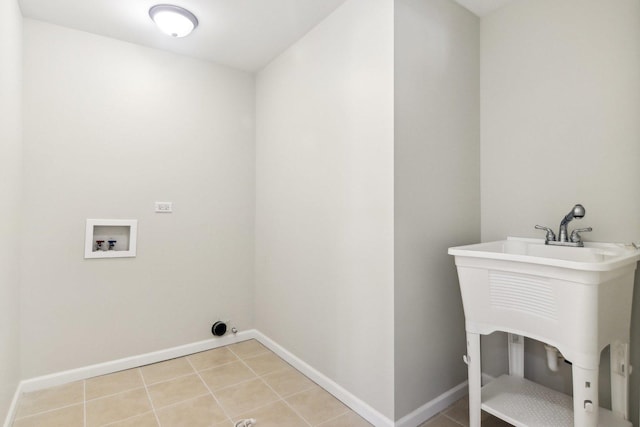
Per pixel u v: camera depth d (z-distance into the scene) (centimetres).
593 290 116
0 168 155
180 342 263
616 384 147
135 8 205
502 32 204
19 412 187
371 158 180
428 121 183
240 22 220
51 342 217
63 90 222
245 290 294
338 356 202
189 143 268
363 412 183
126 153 242
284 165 256
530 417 147
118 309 239
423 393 181
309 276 228
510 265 137
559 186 180
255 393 208
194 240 269
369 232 181
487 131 211
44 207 215
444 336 192
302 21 219
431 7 186
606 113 164
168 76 259
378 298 176
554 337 127
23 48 210
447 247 193
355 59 190
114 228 244
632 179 156
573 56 175
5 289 167
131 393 208
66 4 201
